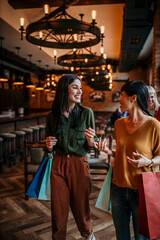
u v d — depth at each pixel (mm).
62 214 1582
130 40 5934
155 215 1187
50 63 10195
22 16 5547
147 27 4941
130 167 1306
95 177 4020
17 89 10820
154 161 1221
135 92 1273
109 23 5973
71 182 1593
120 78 12914
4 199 3107
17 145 6000
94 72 6484
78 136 1567
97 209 2764
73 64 5191
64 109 1580
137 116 1303
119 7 5039
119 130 1383
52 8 5078
